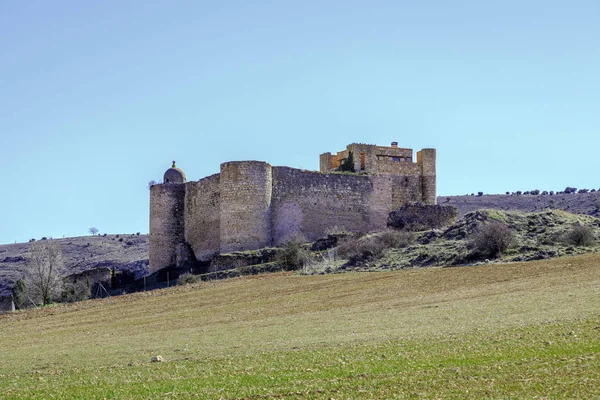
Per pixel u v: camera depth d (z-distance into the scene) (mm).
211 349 39000
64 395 29203
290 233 98688
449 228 83000
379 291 58906
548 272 57062
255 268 85312
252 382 29062
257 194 95875
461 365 29250
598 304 41469
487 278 58000
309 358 33312
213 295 67812
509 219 82125
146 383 30484
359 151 111938
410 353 32562
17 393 30297
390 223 97000
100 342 47312
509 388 25484
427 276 63469
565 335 33344
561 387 25125
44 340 51531
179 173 115562
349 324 44281
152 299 70062
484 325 38406
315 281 69625
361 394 26031
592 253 64688
